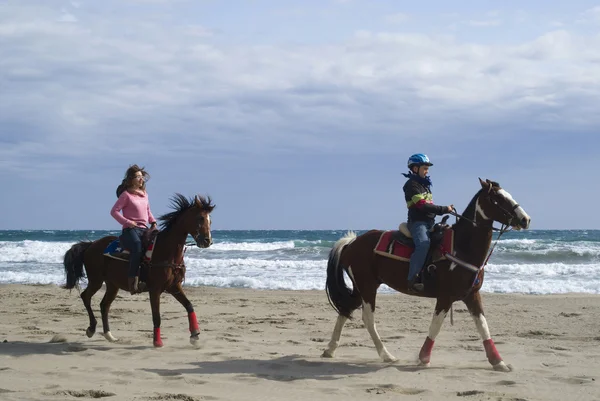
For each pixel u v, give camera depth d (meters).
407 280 7.82
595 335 10.59
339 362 8.14
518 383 6.87
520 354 8.72
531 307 14.35
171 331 11.05
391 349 9.22
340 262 8.47
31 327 11.34
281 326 11.70
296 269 24.06
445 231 7.73
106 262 9.48
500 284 18.95
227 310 14.18
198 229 8.89
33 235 73.88
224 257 29.97
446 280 7.61
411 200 7.78
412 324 11.94
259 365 7.98
